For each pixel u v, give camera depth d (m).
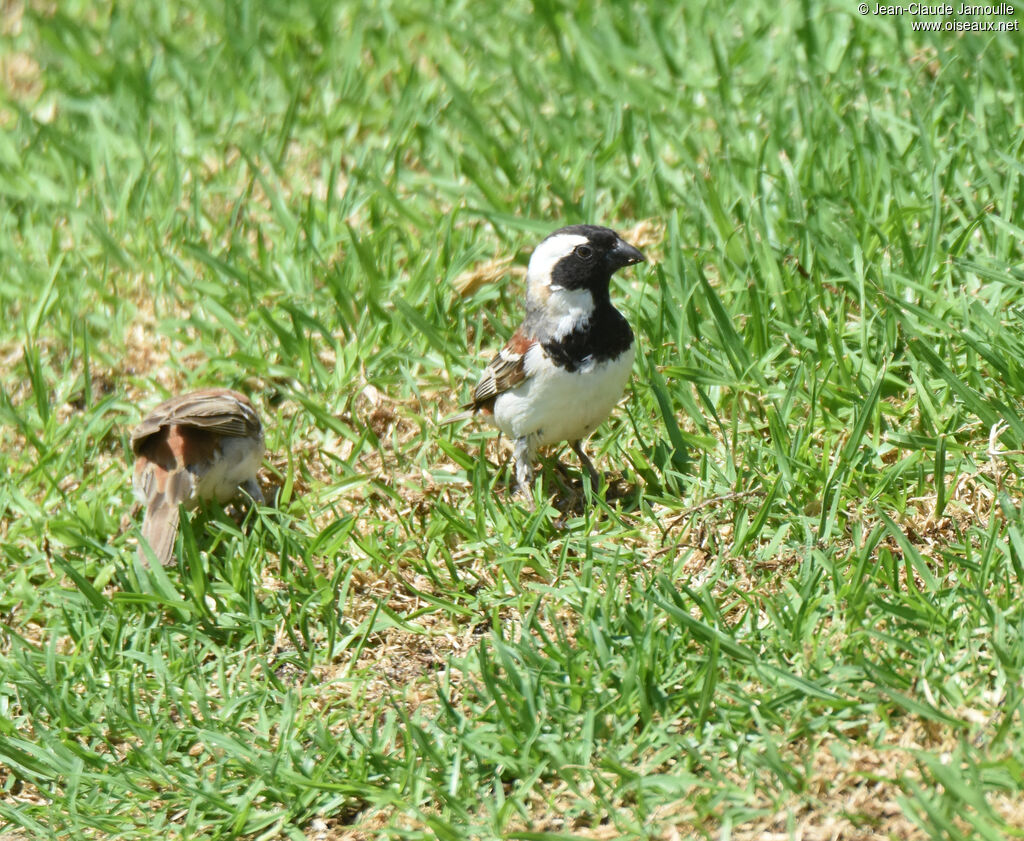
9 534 11.57
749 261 12.45
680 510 10.48
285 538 10.51
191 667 9.70
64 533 11.24
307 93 17.19
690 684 8.47
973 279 12.11
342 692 9.40
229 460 11.29
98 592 10.44
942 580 9.01
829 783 7.63
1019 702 7.63
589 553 9.71
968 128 13.98
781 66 15.52
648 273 13.01
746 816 7.54
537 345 10.70
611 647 8.91
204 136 16.67
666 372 11.54
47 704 9.41
